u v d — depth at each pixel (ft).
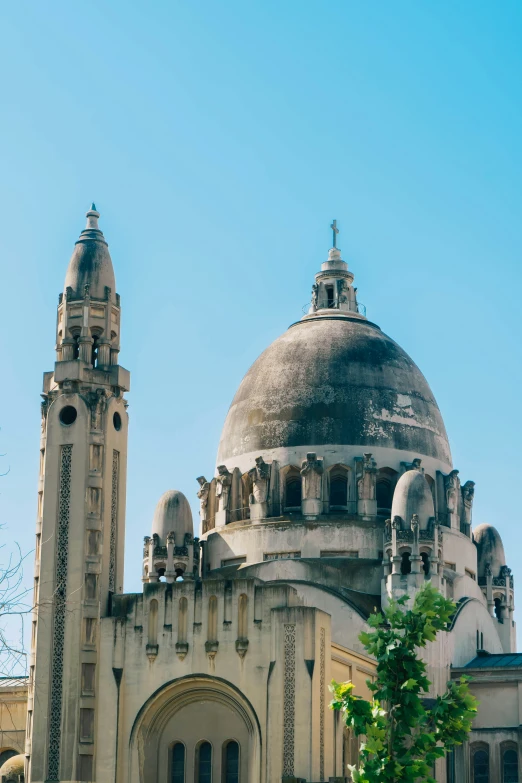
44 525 267.59
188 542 309.01
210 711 256.52
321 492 302.04
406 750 193.16
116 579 268.62
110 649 260.21
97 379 276.00
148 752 256.73
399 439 310.45
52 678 258.98
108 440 272.72
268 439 311.06
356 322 334.03
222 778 252.83
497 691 284.61
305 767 238.68
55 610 262.67
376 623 198.59
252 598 253.85
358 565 292.20
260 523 302.66
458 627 291.79
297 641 246.68
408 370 323.98
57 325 284.82
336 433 307.17
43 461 273.95
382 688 200.44
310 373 315.78
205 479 324.19
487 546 335.47
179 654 255.91
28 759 256.73
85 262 285.23
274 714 243.60
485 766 280.72
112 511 271.69
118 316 285.23
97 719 256.93
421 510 288.10
